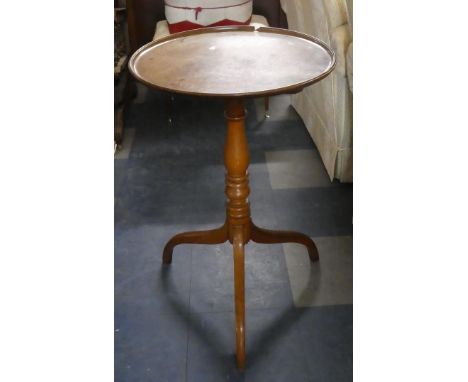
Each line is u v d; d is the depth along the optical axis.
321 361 1.56
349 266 1.91
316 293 1.80
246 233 1.68
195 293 1.82
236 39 1.73
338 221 2.14
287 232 1.84
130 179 2.49
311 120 2.69
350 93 2.11
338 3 2.08
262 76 1.44
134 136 2.89
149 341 1.64
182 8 2.90
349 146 2.24
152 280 1.88
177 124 3.01
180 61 1.57
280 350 1.59
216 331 1.67
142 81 1.43
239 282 1.55
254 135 2.83
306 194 2.32
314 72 1.45
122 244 2.06
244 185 1.61
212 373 1.53
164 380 1.52
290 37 1.73
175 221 2.19
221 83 1.40
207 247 2.03
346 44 2.04
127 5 3.18
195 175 2.51
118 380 1.52
